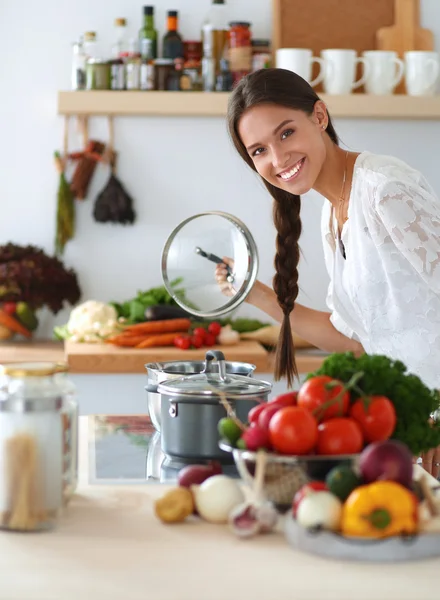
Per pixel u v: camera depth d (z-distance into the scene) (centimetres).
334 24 362
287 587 101
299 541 112
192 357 312
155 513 123
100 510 129
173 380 156
